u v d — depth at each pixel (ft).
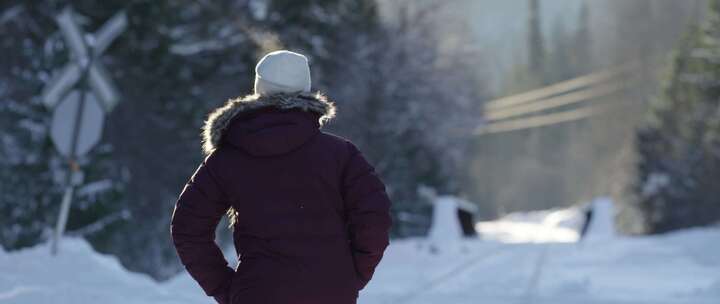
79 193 164.14
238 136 34.32
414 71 411.34
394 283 131.03
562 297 112.47
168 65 208.74
